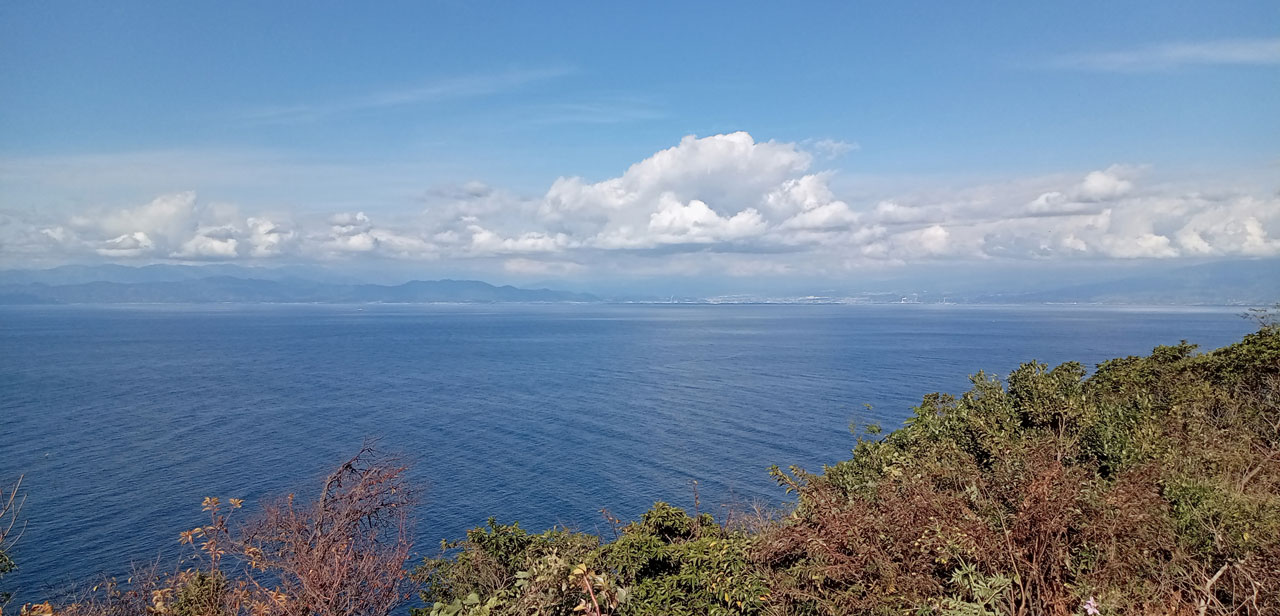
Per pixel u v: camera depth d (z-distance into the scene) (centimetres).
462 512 3456
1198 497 597
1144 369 1308
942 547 565
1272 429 946
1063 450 732
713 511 3347
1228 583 537
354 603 884
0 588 2588
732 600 654
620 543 783
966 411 954
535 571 656
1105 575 537
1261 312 1388
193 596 905
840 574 595
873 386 7625
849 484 906
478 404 6931
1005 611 536
